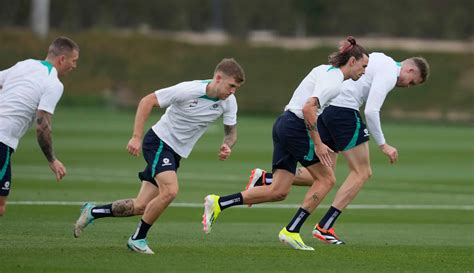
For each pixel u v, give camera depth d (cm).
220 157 3356
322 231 3741
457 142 10556
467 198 5684
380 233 4091
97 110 15250
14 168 6781
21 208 4584
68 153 8162
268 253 3288
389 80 3778
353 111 3812
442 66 17875
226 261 3061
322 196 3491
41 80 3164
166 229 4022
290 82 17838
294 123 3469
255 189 3500
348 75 3406
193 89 3186
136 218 4306
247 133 11119
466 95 16938
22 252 3100
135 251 3175
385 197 5653
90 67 17912
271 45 19125
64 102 15925
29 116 3189
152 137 3234
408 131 12388
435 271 3002
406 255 3344
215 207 3472
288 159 3512
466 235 4062
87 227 3941
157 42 18838
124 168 7019
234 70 3180
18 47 17962
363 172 3816
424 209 5088
